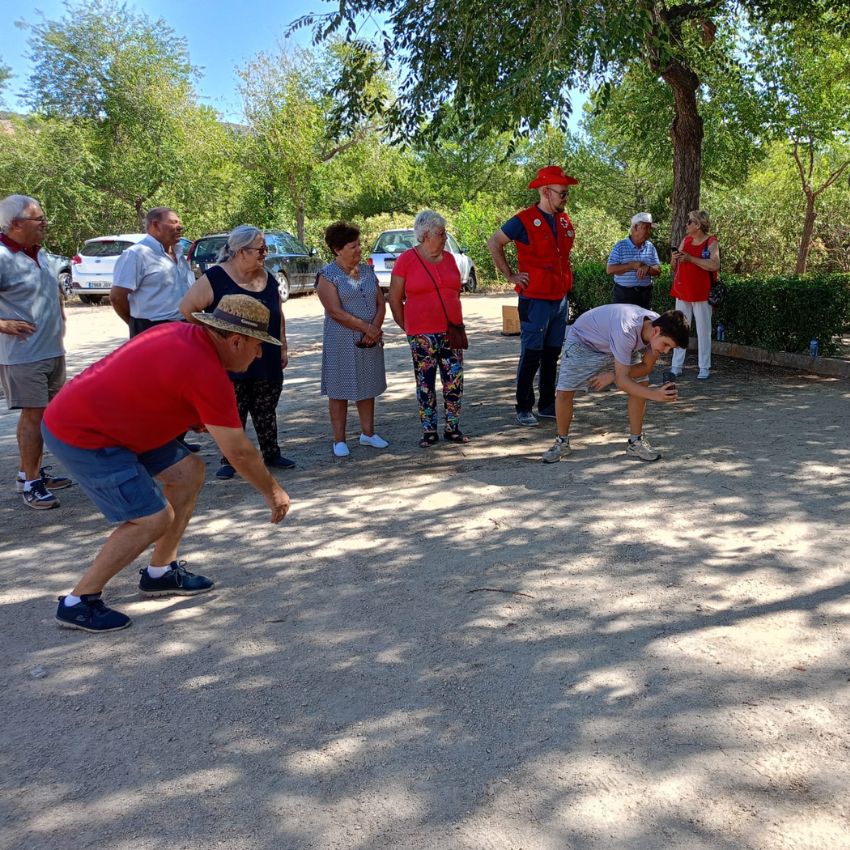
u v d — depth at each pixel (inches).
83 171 1075.3
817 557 162.2
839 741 106.5
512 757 106.5
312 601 155.3
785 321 363.3
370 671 129.4
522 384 275.7
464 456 245.9
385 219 1366.9
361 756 108.3
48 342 209.2
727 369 361.1
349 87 368.8
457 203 1617.9
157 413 133.3
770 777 100.3
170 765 108.3
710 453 234.5
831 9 474.3
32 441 210.7
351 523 195.0
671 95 577.0
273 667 132.2
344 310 241.0
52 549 186.7
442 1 317.7
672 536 176.4
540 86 299.6
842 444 237.6
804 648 129.1
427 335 248.1
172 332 132.5
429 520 194.2
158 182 1113.4
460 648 134.9
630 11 285.1
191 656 136.8
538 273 266.4
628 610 144.5
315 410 319.9
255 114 1120.2
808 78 618.8
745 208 823.1
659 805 96.5
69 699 125.0
